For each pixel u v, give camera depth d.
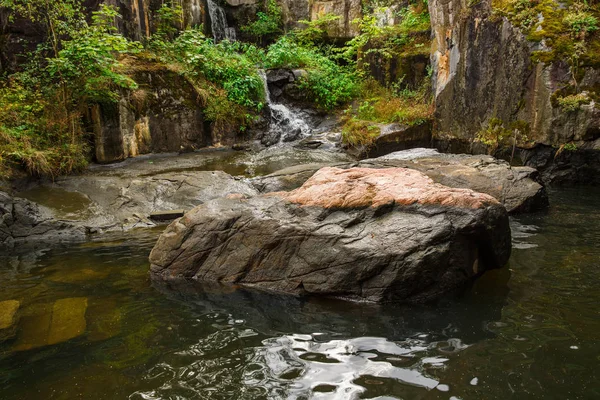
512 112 9.22
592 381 2.75
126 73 9.66
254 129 11.68
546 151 8.76
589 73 8.17
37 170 7.28
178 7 12.75
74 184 7.50
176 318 3.74
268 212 4.59
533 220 6.37
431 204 4.24
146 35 11.81
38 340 3.37
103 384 2.81
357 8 16.03
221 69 11.67
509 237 4.58
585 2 8.64
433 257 3.92
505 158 9.54
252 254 4.47
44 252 5.49
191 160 9.62
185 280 4.57
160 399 2.67
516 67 9.05
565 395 2.62
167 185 7.53
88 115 8.80
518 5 9.19
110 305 4.00
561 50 8.39
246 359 3.10
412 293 3.99
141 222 6.63
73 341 3.36
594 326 3.43
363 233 4.16
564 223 6.20
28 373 2.93
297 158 10.13
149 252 5.45
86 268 4.93
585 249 5.15
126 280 4.58
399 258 3.93
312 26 16.12
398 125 11.44
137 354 3.17
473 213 4.14
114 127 9.05
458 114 10.83
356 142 10.97
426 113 11.75
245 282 4.47
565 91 8.32
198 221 4.74
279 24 17.30
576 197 7.64
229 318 3.74
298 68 13.66
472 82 10.30
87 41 8.33
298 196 4.67
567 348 3.12
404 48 13.38
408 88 13.07
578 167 8.46
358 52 14.46
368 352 3.15
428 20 13.69
